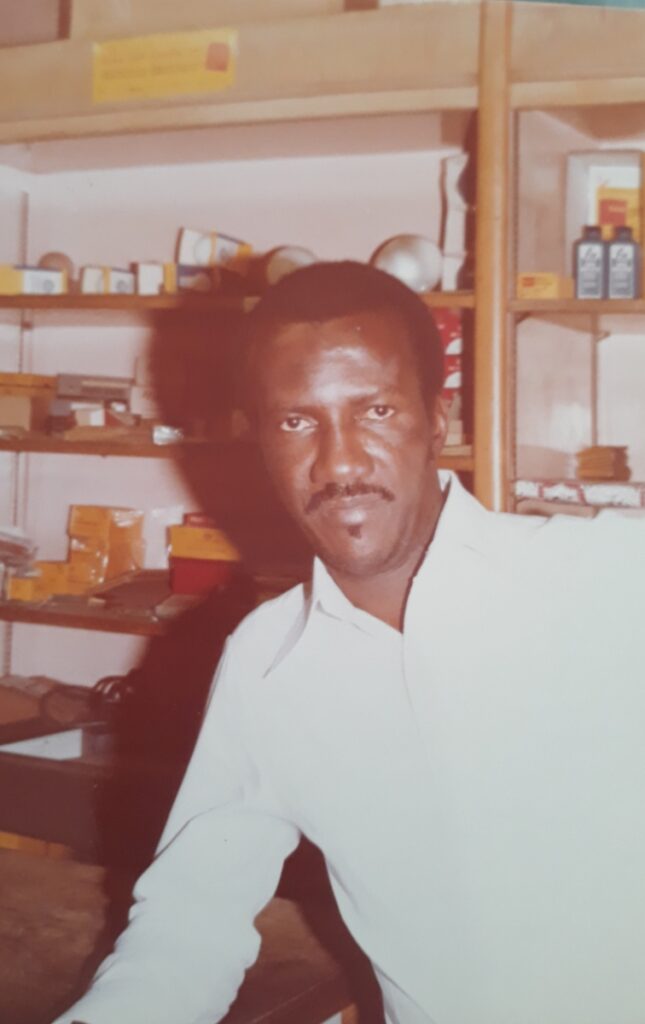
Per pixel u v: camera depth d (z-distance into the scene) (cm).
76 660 274
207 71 207
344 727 106
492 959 98
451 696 100
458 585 101
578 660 98
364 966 114
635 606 98
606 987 96
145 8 212
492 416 192
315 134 236
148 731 234
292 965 112
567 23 190
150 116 213
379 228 251
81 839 209
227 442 221
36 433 244
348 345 91
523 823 97
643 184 213
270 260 228
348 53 199
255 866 112
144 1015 94
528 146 202
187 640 230
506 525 105
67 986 107
